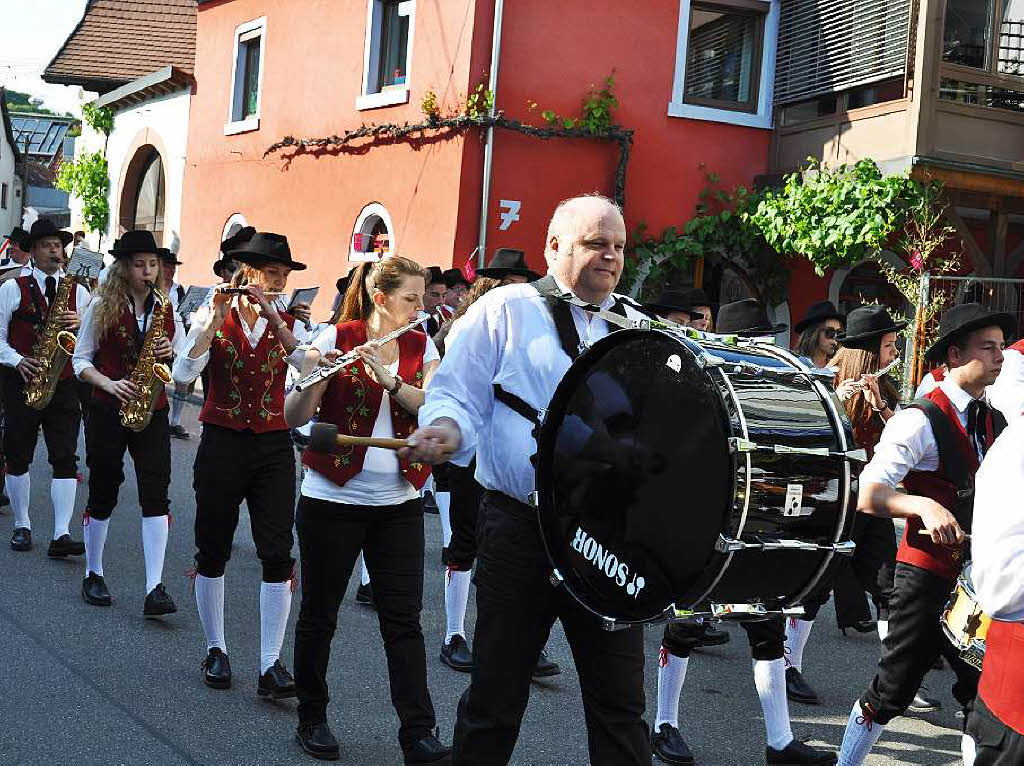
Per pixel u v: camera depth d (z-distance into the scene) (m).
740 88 15.02
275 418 5.27
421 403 4.48
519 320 3.39
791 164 14.53
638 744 3.25
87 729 4.72
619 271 3.42
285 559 5.21
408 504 4.55
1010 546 2.71
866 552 6.08
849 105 13.68
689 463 2.91
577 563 3.19
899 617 4.28
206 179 20.48
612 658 3.27
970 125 12.71
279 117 18.05
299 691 4.64
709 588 2.84
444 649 6.04
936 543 4.16
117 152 24.50
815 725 5.49
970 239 13.02
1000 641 2.95
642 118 14.45
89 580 6.65
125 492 10.04
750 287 14.73
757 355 3.08
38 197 62.44
